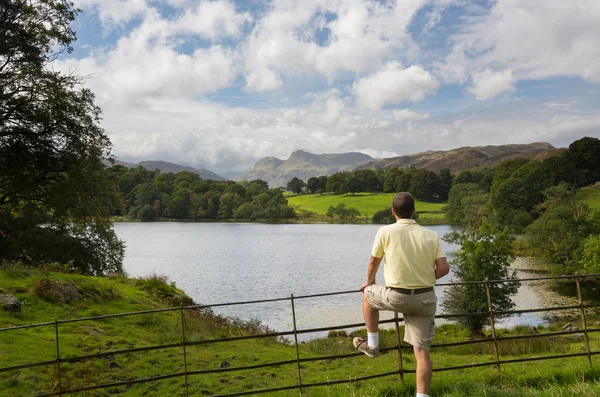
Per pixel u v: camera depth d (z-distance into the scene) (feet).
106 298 52.34
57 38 90.68
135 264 216.54
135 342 38.68
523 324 95.55
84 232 108.88
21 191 91.09
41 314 41.16
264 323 97.76
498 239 100.37
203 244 330.34
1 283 46.26
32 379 27.22
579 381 18.33
